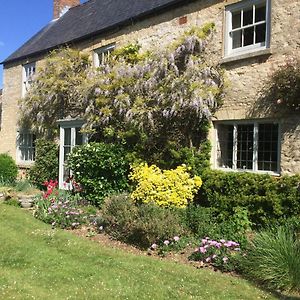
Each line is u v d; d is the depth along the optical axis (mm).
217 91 9438
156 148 10438
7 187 13914
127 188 10500
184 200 8633
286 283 5312
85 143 12078
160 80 10258
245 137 9406
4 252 7008
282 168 8367
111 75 11680
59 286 5426
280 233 6102
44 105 15742
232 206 8648
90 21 15602
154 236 7203
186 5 10805
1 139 19844
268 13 8898
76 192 11500
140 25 12281
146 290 5285
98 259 6621
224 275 5867
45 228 8812
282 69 8109
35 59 17703
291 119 8242
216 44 9953
